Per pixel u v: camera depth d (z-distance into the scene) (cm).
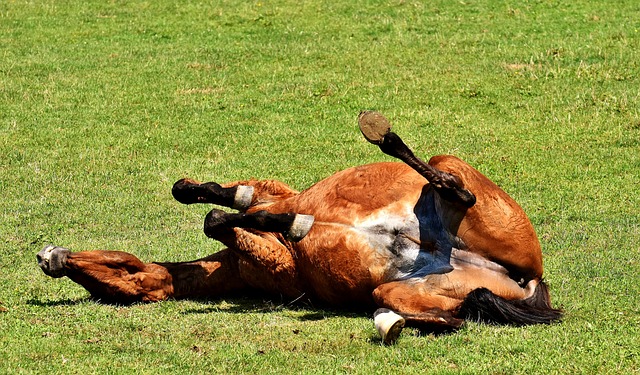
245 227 977
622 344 866
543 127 1948
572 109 2041
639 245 1245
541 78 2264
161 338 914
